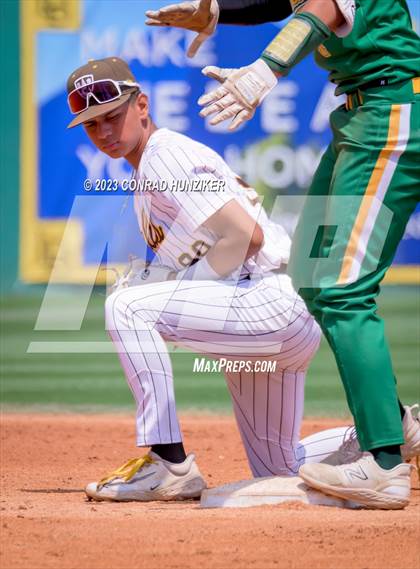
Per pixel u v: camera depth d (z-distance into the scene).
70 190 41.28
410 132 14.17
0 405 32.03
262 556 11.62
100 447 23.66
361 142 14.33
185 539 12.42
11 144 41.56
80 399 33.16
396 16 14.39
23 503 15.78
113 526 13.20
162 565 11.29
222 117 13.74
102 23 41.41
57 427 26.84
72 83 15.86
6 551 11.91
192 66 40.94
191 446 23.78
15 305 41.53
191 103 41.00
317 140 40.62
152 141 15.73
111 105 15.80
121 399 33.22
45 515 14.20
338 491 14.48
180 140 15.66
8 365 38.72
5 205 41.56
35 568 11.19
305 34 13.79
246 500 14.89
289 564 11.33
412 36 14.55
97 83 15.71
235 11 17.19
